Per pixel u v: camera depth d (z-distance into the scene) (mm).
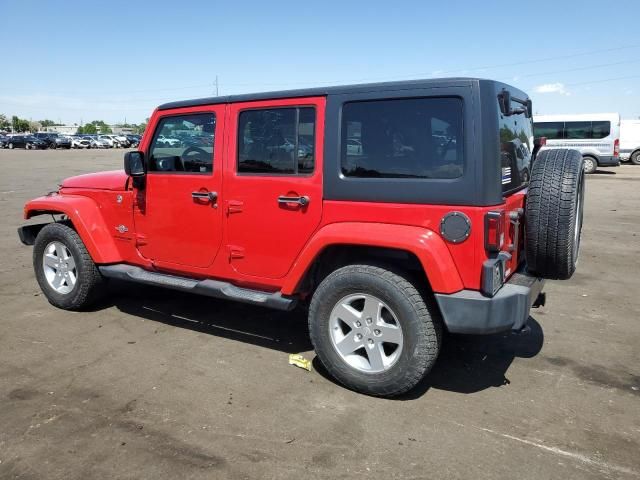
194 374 3818
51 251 5219
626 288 5953
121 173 5070
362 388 3496
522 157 3939
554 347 4332
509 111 3348
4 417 3215
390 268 3434
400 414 3281
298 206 3713
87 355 4141
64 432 3061
